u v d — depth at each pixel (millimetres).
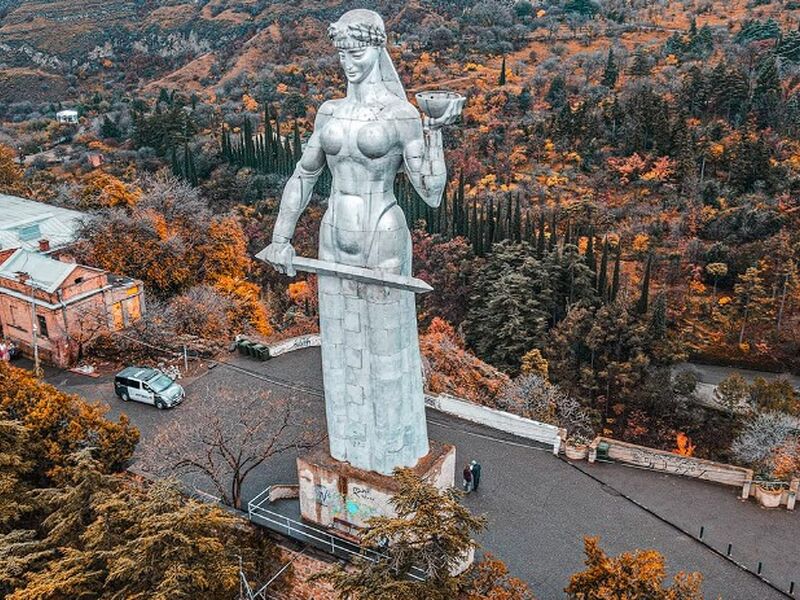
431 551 21344
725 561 28500
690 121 112000
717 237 89312
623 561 23406
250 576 28047
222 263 64188
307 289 76938
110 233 58156
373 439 26812
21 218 61125
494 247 73375
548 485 32938
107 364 46875
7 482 29750
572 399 54469
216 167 113625
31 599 24016
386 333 25141
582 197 98062
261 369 44406
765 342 75625
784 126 106750
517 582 24000
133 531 25562
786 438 49469
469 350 68375
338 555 27141
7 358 48000
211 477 30688
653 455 34125
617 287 73062
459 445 35906
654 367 65375
